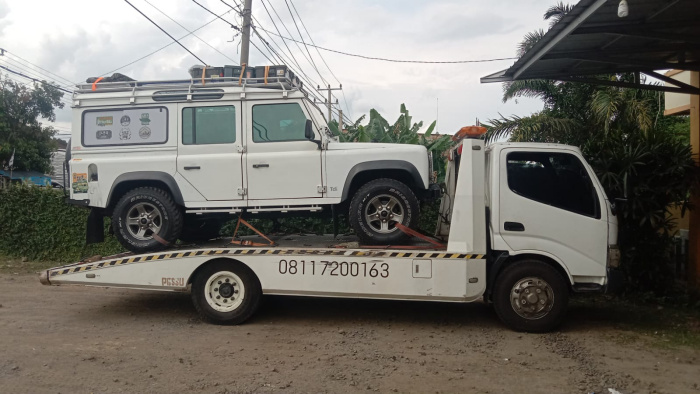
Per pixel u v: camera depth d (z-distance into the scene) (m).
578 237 6.51
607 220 6.53
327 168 6.79
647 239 8.64
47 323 6.97
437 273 6.51
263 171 6.88
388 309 7.81
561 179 6.61
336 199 6.78
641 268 8.66
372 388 4.81
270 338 6.36
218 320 6.90
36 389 4.68
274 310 7.74
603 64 9.12
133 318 7.30
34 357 5.55
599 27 7.24
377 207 6.79
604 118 11.25
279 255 6.76
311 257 6.71
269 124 6.96
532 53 8.25
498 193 6.57
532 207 6.52
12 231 11.64
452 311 7.71
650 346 6.19
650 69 9.03
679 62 8.85
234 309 6.89
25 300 8.33
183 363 5.43
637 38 7.87
